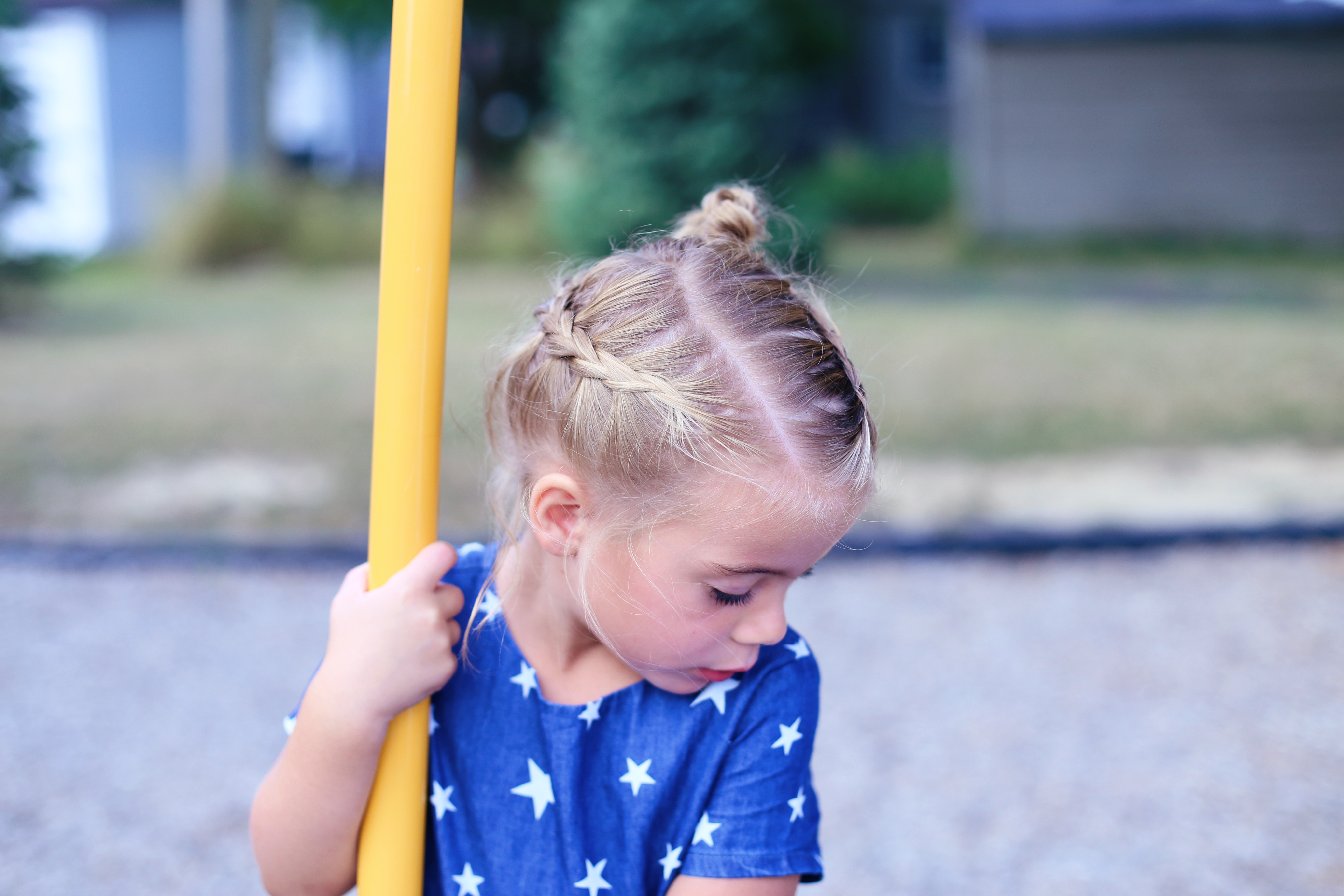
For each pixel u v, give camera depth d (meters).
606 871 1.00
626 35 11.41
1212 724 2.94
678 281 0.95
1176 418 5.96
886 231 16.53
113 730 2.91
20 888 2.25
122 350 7.90
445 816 1.03
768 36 11.74
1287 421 5.84
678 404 0.88
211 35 13.70
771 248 1.35
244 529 4.36
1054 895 2.25
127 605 3.73
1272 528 4.28
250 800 2.60
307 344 8.20
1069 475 5.06
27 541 4.17
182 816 2.53
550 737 1.02
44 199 9.77
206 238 12.79
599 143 11.70
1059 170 14.12
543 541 0.95
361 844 0.95
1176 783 2.67
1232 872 2.32
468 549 1.15
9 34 9.63
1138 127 13.91
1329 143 13.64
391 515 0.92
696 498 0.89
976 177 14.21
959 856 2.40
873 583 3.96
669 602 0.91
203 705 3.05
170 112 16.62
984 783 2.68
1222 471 5.07
